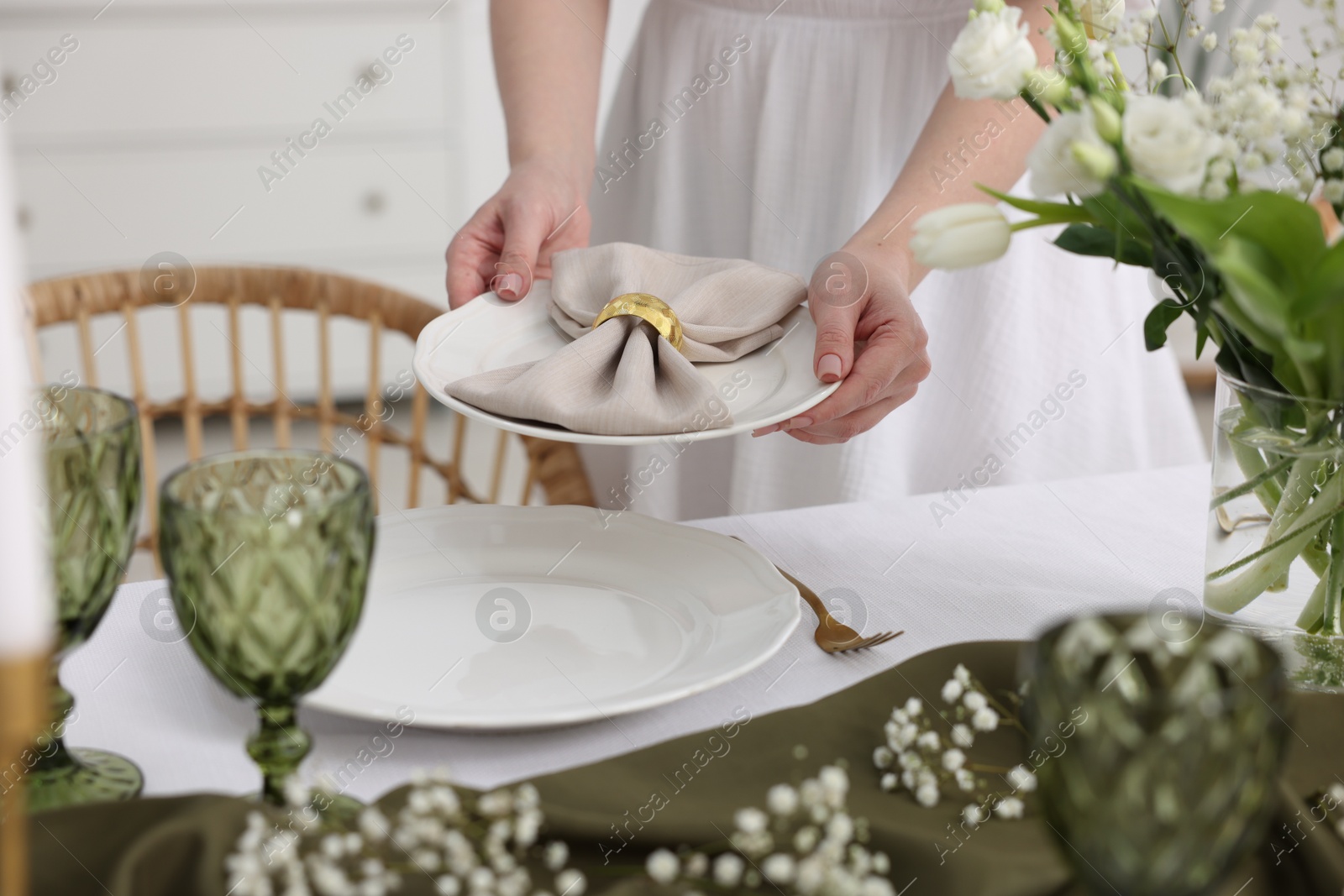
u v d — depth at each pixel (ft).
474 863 1.41
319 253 8.20
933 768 1.67
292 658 1.45
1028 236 3.88
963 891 1.40
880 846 1.49
